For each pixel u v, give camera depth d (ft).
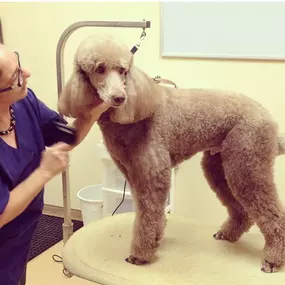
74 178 9.79
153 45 8.32
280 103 7.69
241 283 5.36
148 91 5.32
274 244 5.76
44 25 9.24
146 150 5.58
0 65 3.56
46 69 9.48
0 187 3.71
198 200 8.58
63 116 5.49
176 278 5.43
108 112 5.38
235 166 5.80
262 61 7.63
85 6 8.76
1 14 9.58
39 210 4.58
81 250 6.16
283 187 7.94
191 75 8.16
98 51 4.92
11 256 4.52
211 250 6.27
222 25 7.71
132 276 5.45
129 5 8.36
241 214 6.54
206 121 5.74
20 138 4.23
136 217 5.87
